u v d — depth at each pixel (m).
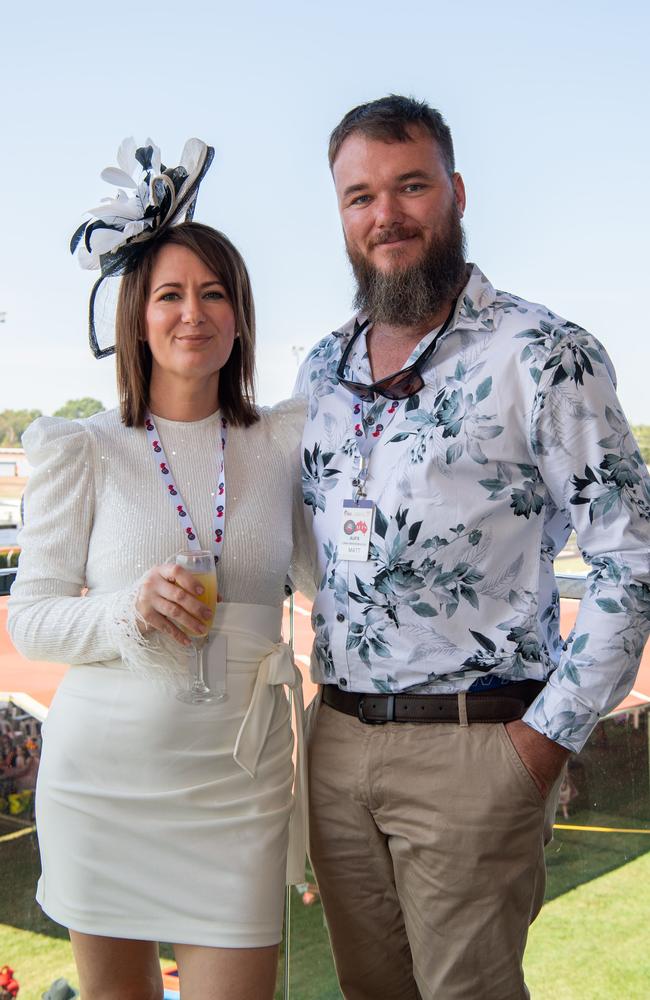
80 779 1.65
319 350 1.89
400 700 1.64
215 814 1.64
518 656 1.61
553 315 1.63
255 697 1.68
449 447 1.61
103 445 1.71
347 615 1.67
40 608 1.64
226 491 1.73
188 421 1.76
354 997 1.84
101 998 1.68
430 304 1.69
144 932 1.63
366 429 1.69
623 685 1.55
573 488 1.57
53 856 1.68
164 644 1.61
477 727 1.60
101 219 1.69
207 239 1.71
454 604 1.62
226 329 1.71
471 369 1.62
